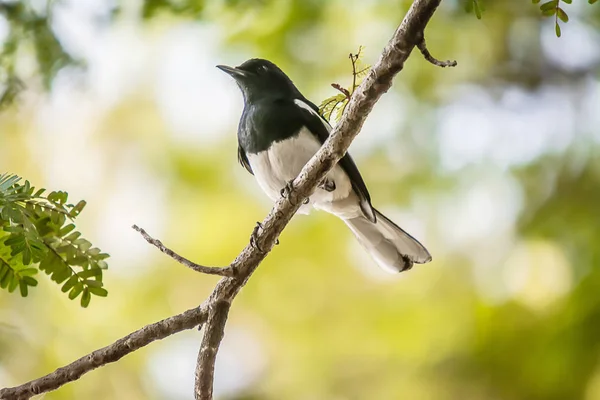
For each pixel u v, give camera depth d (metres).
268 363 12.80
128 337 6.25
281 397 12.55
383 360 12.43
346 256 12.93
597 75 13.34
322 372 12.53
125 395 11.84
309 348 12.68
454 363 12.06
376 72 5.45
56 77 9.90
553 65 13.42
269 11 12.74
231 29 12.87
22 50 9.84
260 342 12.88
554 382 11.58
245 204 13.09
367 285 12.84
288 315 12.85
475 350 12.03
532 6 13.23
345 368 12.50
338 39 12.67
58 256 5.89
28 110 13.24
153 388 12.02
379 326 12.60
